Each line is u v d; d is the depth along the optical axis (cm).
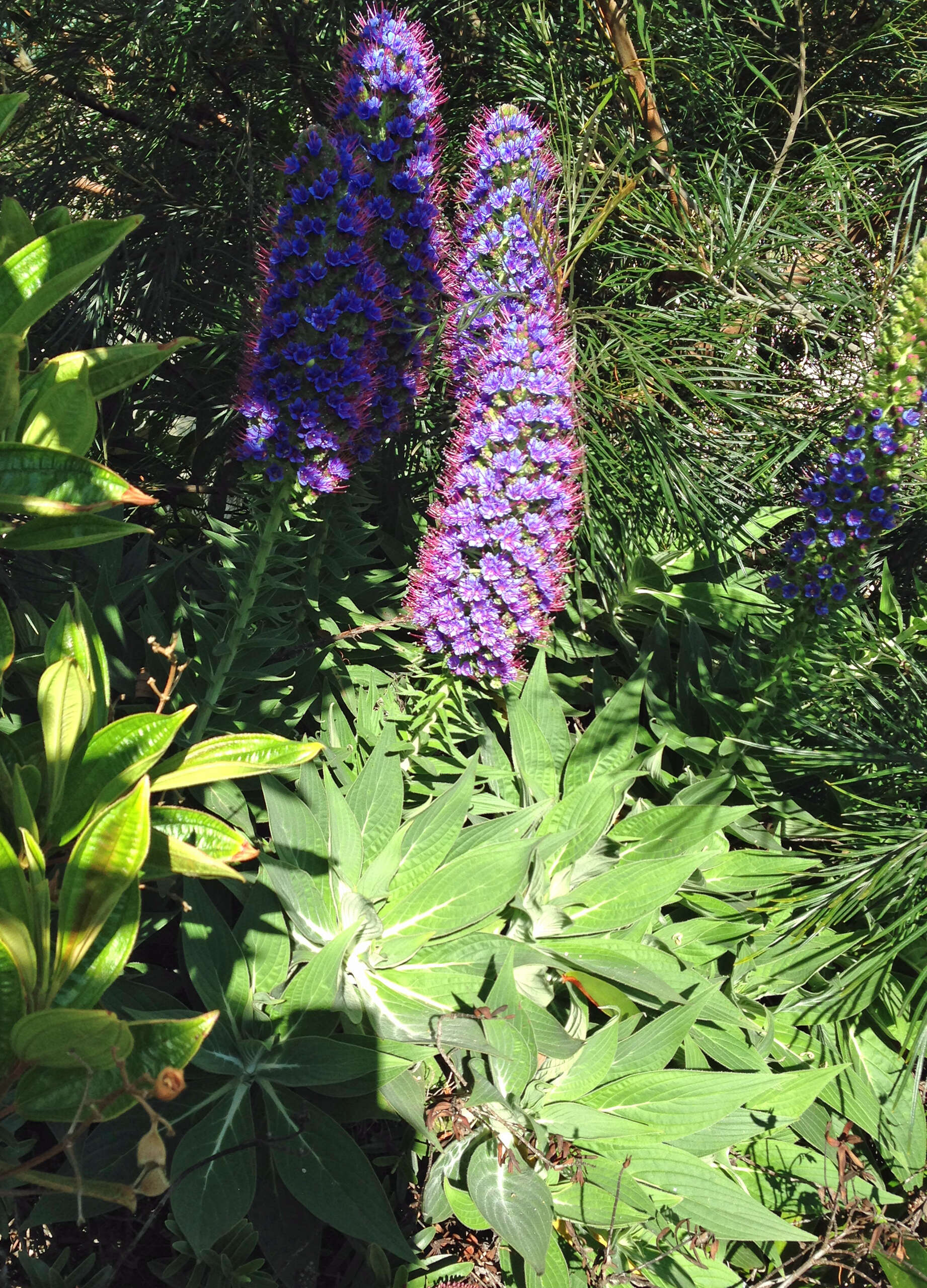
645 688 95
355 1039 66
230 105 114
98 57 110
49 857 50
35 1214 56
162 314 112
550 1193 65
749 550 111
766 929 84
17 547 44
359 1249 67
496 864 73
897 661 89
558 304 89
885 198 106
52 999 45
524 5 103
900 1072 84
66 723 47
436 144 90
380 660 90
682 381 93
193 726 77
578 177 94
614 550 101
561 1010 79
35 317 44
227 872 47
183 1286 62
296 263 68
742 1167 77
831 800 95
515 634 78
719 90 104
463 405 82
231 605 75
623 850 84
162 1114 61
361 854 75
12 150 115
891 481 73
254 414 69
